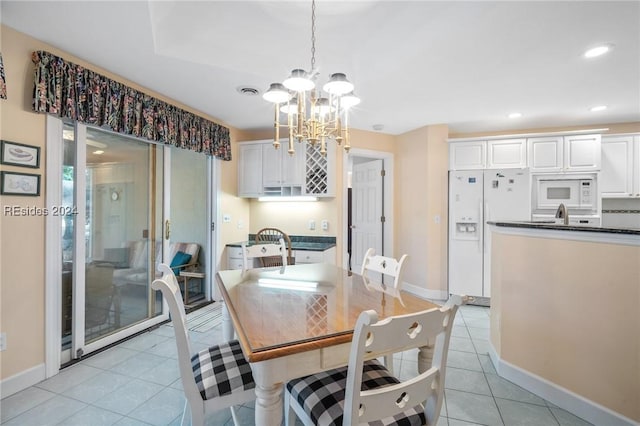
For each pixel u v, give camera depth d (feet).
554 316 6.33
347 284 6.31
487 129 14.37
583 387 5.85
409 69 8.41
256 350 3.42
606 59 7.86
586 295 5.86
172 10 6.65
